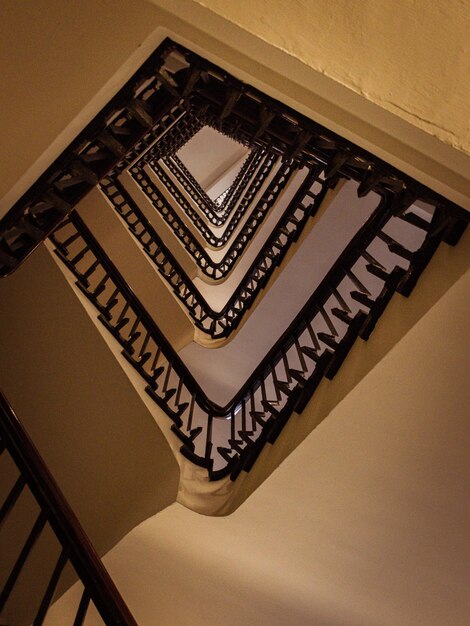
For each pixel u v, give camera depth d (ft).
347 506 8.16
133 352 12.50
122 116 6.88
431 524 8.05
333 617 9.82
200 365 19.93
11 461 11.96
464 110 3.83
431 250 6.41
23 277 12.76
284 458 7.81
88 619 9.82
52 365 12.17
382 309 7.16
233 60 4.87
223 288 23.35
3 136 6.39
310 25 3.85
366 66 3.85
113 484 10.77
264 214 21.61
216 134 35.60
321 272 16.65
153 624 10.46
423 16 3.71
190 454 10.57
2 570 11.10
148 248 19.93
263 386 11.14
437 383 6.62
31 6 5.26
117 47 5.49
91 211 18.74
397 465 7.51
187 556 9.56
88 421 11.48
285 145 6.84
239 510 8.48
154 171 26.20
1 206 7.18
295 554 9.05
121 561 9.85
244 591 9.77
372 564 8.88
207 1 3.90
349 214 14.84
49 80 5.87
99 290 12.86
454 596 8.95
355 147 5.53
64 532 6.02
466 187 4.85
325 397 7.58
